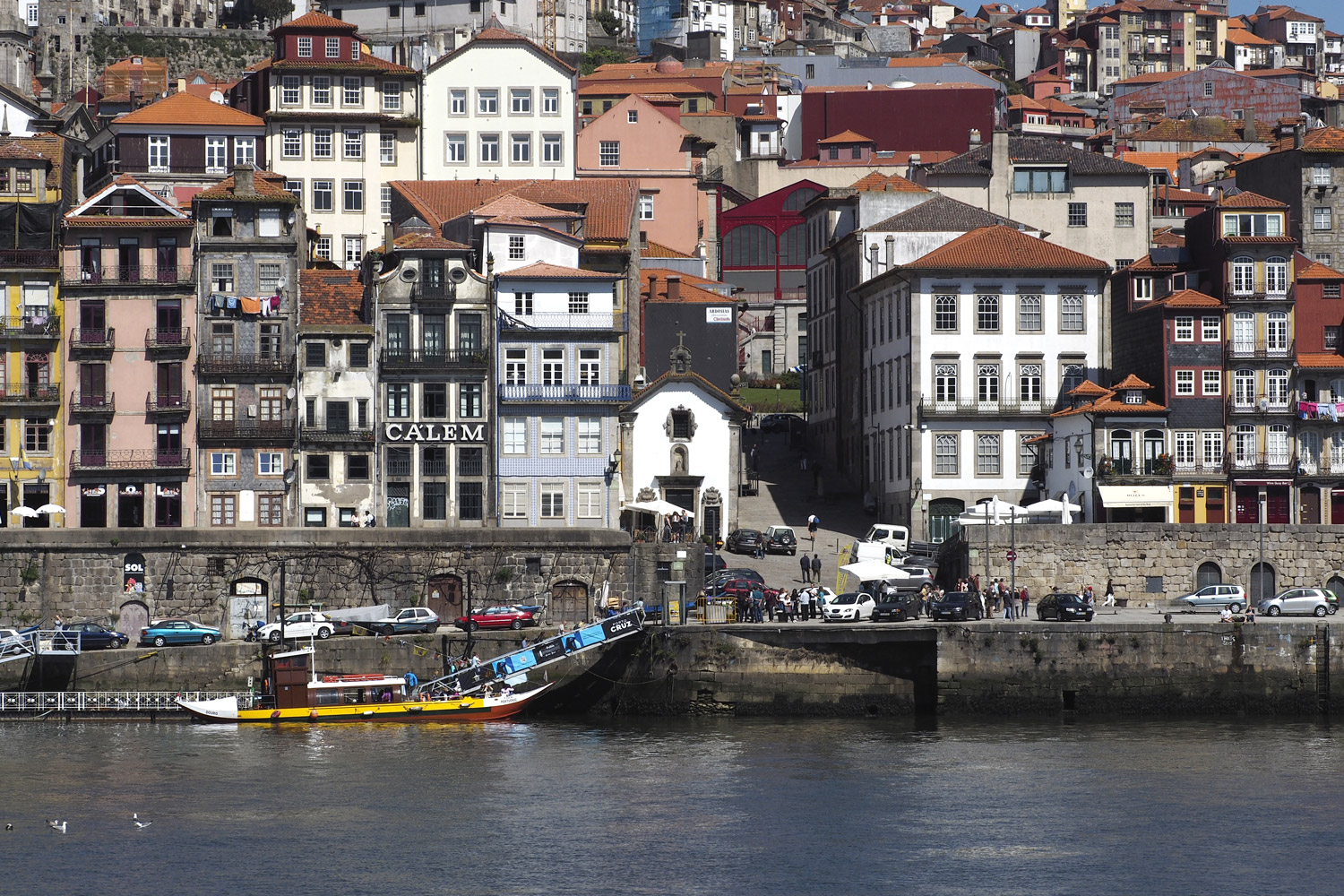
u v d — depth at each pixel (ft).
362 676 583.99
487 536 635.25
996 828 440.45
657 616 600.39
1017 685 572.92
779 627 579.48
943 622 581.53
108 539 622.95
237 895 392.27
